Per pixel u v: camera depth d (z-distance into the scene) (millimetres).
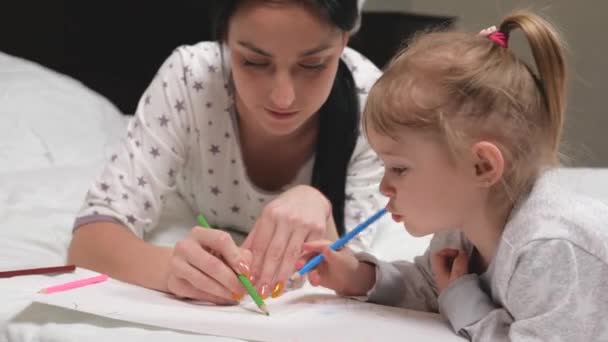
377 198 1296
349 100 1253
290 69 1033
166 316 831
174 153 1266
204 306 921
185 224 1400
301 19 980
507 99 829
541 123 859
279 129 1096
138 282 1035
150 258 1065
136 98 2283
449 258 962
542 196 828
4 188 1457
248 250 966
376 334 803
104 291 919
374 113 854
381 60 2113
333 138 1256
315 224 1006
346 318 864
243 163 1302
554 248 773
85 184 1530
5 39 2223
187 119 1269
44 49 2240
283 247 968
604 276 777
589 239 779
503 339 808
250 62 1041
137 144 1242
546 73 855
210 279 923
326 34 1009
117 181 1209
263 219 1004
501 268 810
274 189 1345
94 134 1818
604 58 2135
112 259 1087
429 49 873
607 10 2104
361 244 1233
